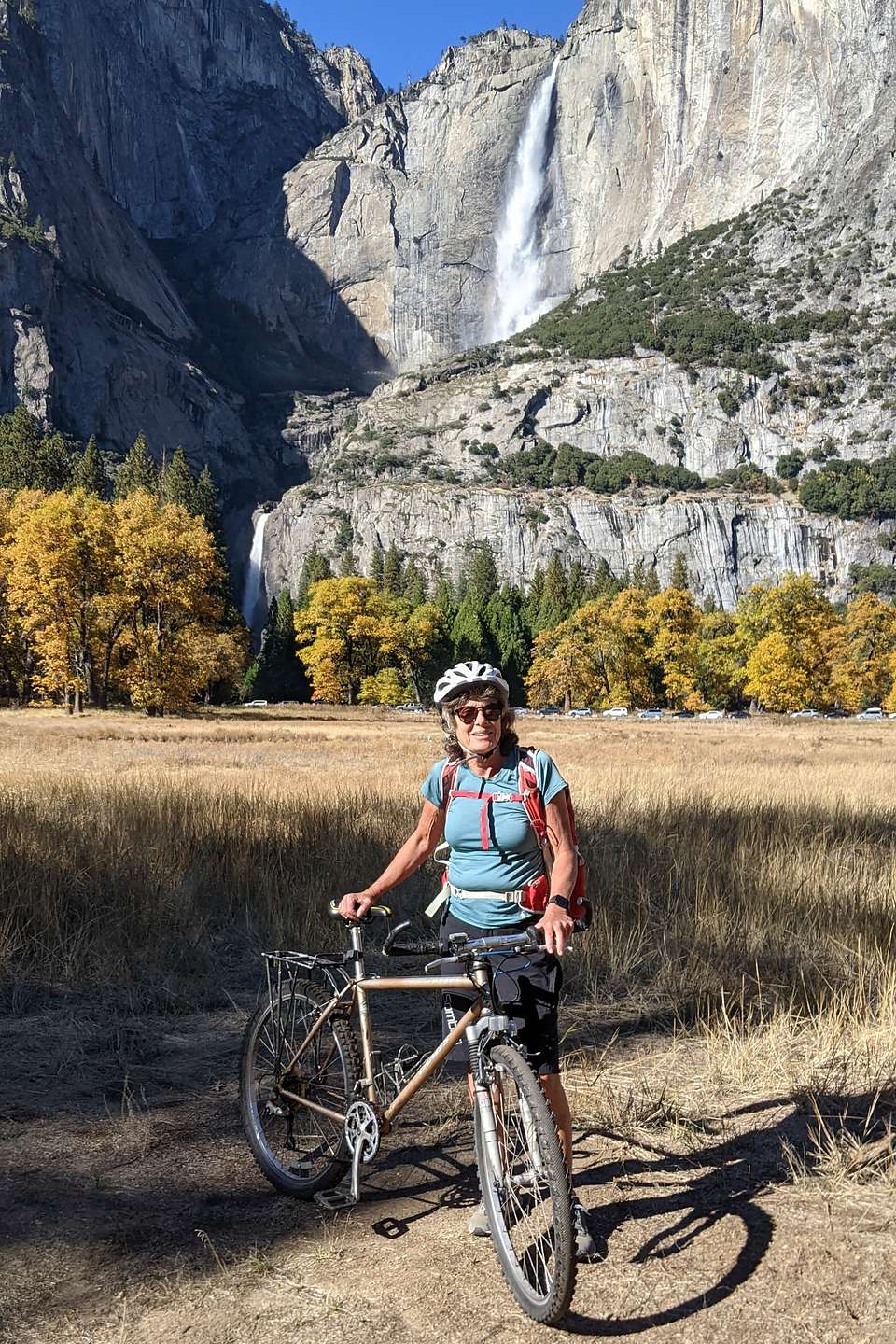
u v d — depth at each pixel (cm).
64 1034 546
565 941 316
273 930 736
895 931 709
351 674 10525
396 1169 391
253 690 12069
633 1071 490
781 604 8906
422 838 363
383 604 11125
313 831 1009
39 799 1234
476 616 12612
